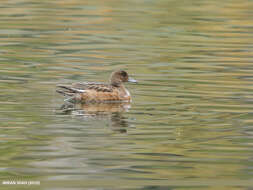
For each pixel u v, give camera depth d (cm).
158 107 1759
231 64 2372
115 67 2292
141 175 1236
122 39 2819
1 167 1258
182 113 1692
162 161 1307
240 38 2900
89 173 1236
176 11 3528
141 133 1501
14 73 2142
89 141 1429
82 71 2214
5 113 1653
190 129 1541
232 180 1213
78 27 3055
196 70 2269
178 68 2297
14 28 2988
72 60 2388
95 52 2542
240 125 1577
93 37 2841
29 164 1278
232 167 1283
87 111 1717
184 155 1352
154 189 1161
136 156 1339
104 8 3584
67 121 1595
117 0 3856
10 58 2388
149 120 1620
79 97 1844
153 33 2967
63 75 2142
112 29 3034
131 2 3800
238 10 3559
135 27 3089
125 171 1255
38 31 2941
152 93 1934
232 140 1455
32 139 1433
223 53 2580
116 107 1778
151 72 2225
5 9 3453
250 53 2588
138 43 2742
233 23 3234
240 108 1747
